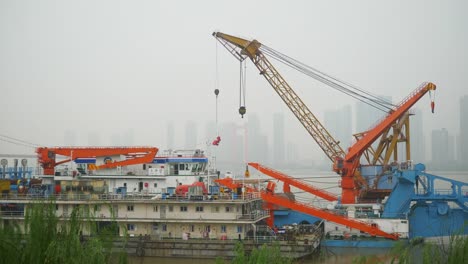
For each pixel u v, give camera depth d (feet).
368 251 216.54
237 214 209.05
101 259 98.89
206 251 202.49
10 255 91.56
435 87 251.60
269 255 127.65
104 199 220.43
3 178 285.64
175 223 214.48
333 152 292.20
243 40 288.71
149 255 205.46
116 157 252.83
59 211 223.71
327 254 213.05
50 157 253.85
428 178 232.32
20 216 218.18
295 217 245.86
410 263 144.15
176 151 250.98
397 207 234.79
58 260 94.43
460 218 230.27
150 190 236.84
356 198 275.18
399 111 260.62
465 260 106.01
